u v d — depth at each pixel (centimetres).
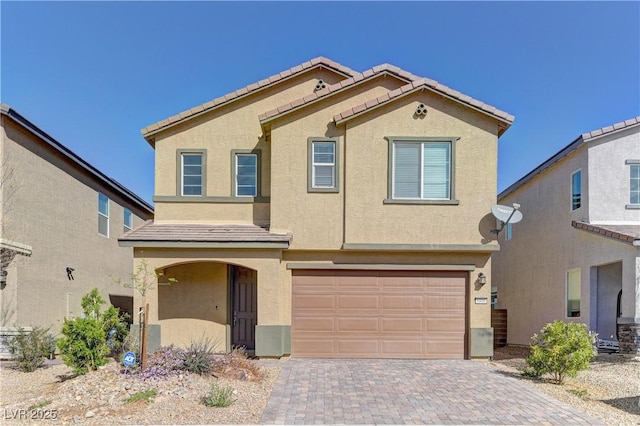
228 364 1091
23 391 1032
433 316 1428
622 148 1596
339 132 1445
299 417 806
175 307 1484
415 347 1417
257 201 1523
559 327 1106
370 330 1420
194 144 1554
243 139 1563
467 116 1430
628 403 925
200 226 1476
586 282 1593
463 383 1066
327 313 1423
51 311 1669
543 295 1906
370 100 1464
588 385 1073
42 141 1627
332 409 855
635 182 1591
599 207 1577
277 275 1373
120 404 844
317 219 1418
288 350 1396
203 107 1546
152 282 1346
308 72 1630
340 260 1430
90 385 938
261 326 1359
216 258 1374
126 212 2383
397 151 1430
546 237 1894
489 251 1403
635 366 1270
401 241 1401
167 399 870
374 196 1413
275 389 994
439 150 1429
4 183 1445
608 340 1512
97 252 2036
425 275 1441
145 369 1005
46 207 1655
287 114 1438
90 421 770
